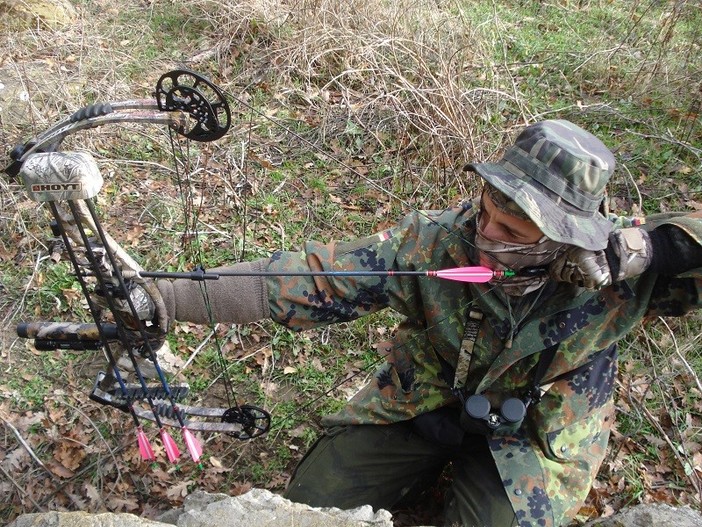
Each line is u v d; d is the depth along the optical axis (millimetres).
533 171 1914
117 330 1968
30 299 3299
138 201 3865
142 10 5406
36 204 3650
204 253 3656
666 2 5801
